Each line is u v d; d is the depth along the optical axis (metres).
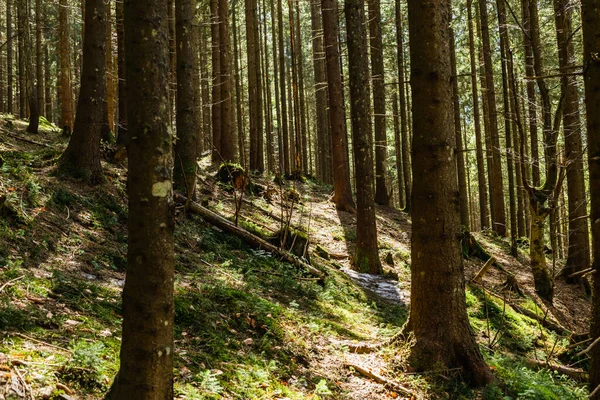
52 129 17.41
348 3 11.70
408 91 28.72
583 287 14.84
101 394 3.70
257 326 6.09
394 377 5.87
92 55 9.23
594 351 5.66
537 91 19.64
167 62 2.96
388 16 26.12
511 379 6.46
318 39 24.55
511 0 20.11
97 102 9.23
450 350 6.10
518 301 12.10
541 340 9.76
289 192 16.62
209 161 18.78
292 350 5.84
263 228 11.85
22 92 21.16
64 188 8.31
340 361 6.02
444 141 6.17
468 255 15.81
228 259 8.75
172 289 2.95
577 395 6.73
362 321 8.20
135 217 2.84
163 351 2.88
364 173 11.78
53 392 3.47
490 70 19.91
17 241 6.09
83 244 7.01
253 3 20.94
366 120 11.77
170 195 2.92
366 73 11.91
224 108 17.81
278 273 8.81
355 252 11.95
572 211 15.02
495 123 20.47
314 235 13.66
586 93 5.56
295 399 4.76
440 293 6.17
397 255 13.77
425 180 6.22
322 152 27.27
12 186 7.37
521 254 18.73
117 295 5.74
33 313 4.54
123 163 11.61
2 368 3.42
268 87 30.14
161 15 2.93
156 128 2.85
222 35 17.91
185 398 3.94
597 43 5.42
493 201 22.73
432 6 6.14
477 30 23.05
